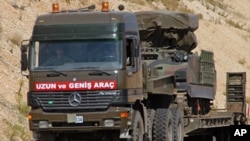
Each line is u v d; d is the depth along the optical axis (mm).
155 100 42969
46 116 36156
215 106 70125
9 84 48562
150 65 46594
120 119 35750
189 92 46750
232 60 88562
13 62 52312
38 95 36375
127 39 36875
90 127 35906
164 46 50688
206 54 51406
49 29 36719
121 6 40500
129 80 36656
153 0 91750
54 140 37906
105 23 36562
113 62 36125
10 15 59188
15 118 43906
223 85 78750
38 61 36625
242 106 57406
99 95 35906
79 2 74000
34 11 63688
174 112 43094
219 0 117812
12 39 55531
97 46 36344
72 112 36031
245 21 115062
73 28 36594
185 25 50156
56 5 38406
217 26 96938
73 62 36312
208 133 51719
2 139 39594
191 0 103938
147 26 49656
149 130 40250
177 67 46938
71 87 36031
